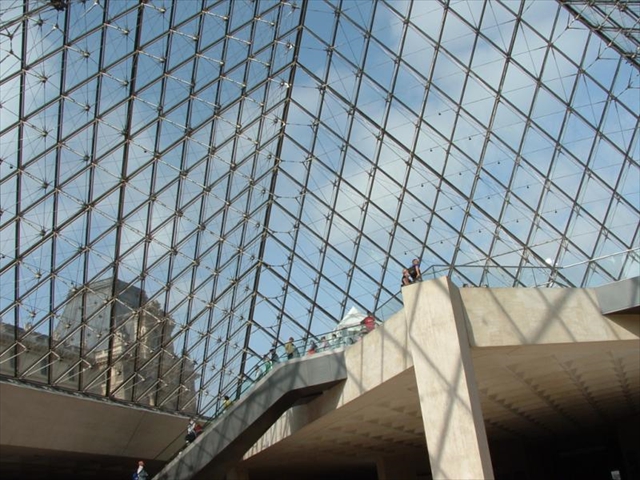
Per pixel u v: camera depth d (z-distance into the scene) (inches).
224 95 1337.4
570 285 857.5
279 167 1555.1
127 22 1082.1
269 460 1401.3
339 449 1385.3
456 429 706.8
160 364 1465.3
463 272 843.4
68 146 1103.0
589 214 1233.4
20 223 1083.9
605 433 1772.9
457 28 1272.1
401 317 861.8
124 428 1412.4
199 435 1135.0
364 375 933.2
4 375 1128.2
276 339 1656.0
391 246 1453.0
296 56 1444.4
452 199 1363.2
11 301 1107.3
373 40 1353.3
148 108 1208.8
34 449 1258.6
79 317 1236.5
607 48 1158.3
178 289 1448.1
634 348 836.0
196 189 1389.0
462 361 730.2
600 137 1202.0
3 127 991.6
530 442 1712.6
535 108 1246.3
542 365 914.7
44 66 1005.2
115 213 1240.2
